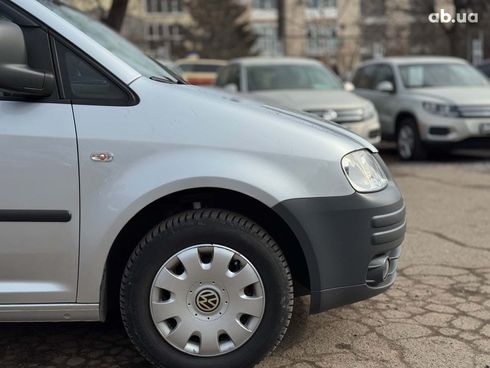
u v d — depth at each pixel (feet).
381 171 10.28
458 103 30.17
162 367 9.24
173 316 9.11
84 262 8.93
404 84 33.83
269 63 30.91
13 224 8.79
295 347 10.63
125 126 8.93
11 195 8.75
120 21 31.94
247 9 151.84
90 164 8.80
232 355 9.22
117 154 8.84
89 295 9.07
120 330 11.49
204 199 9.53
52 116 8.86
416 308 12.32
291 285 9.33
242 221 9.08
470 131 30.04
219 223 8.98
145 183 8.79
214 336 9.14
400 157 33.42
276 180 9.02
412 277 14.16
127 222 8.82
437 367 9.83
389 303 12.60
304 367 9.88
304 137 9.33
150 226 9.57
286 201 9.01
